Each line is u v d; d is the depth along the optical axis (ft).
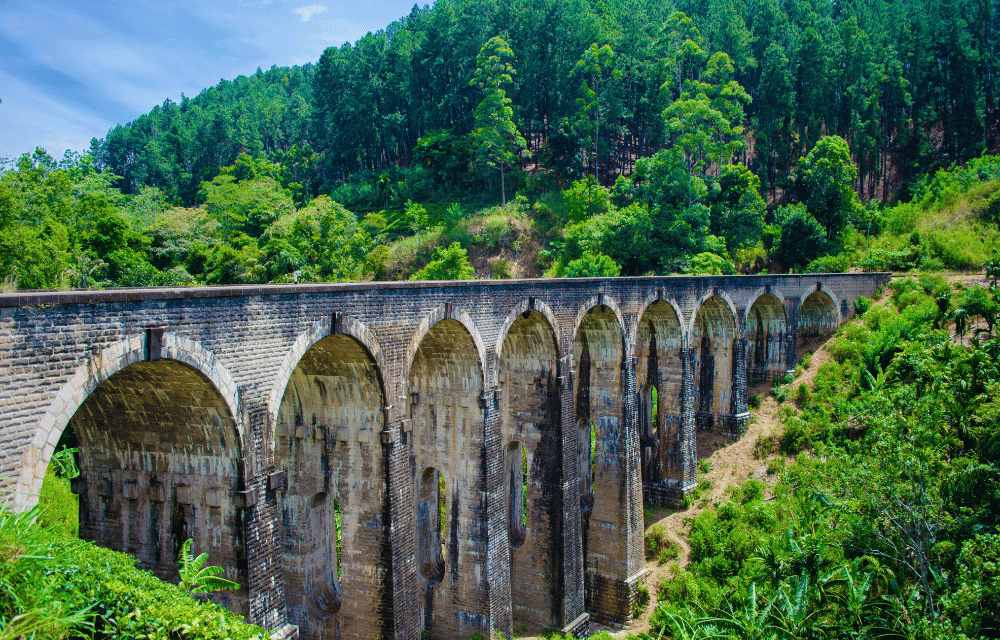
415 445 94.12
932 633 64.95
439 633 93.86
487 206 292.40
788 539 90.02
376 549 75.15
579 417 118.62
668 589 113.50
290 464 79.46
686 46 294.46
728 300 146.41
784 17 361.92
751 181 257.14
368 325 69.87
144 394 56.59
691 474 137.69
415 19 429.79
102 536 63.00
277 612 60.70
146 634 42.39
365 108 362.94
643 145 340.39
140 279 195.31
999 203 246.68
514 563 106.73
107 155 540.93
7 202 154.30
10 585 36.09
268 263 250.98
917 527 77.66
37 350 42.88
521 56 319.68
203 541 58.95
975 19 355.77
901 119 328.29
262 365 58.75
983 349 100.58
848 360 166.09
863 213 260.83
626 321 114.93
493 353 89.51
